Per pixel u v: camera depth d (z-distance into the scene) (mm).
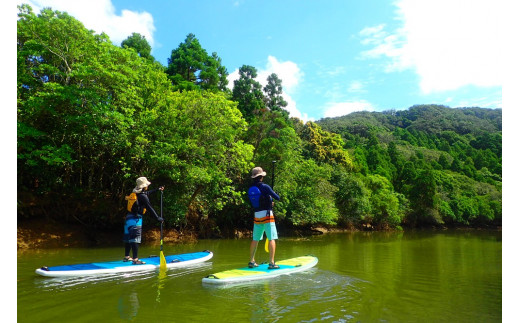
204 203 15570
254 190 6168
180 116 13047
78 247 10234
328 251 10648
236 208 17734
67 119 10219
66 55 11266
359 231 25672
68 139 11781
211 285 4934
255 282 5188
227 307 3891
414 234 23500
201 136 13719
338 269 6805
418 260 8898
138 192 6523
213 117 13531
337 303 4172
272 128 21281
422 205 35156
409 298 4680
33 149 10703
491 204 39938
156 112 12805
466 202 38656
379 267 7398
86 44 11109
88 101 10625
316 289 4820
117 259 7695
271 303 4070
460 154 65938
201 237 15406
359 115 127938
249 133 20000
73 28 10945
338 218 25141
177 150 12398
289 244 13289
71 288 4699
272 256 6023
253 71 28984
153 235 13039
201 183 13422
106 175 13617
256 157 18828
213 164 13867
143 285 4910
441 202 36719
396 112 130000
